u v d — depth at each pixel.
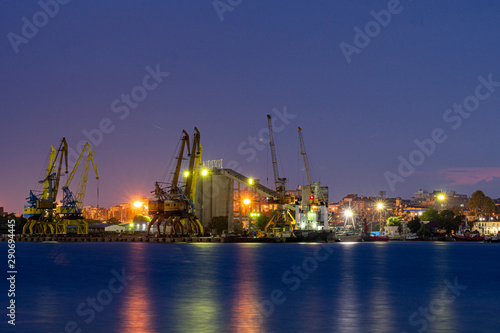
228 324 51.84
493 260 151.00
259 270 110.25
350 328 50.34
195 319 54.38
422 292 74.88
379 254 178.75
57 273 103.69
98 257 155.62
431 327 50.94
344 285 83.00
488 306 62.66
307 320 53.81
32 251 196.62
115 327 50.81
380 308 61.03
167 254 171.50
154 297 69.75
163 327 50.66
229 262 133.88
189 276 97.25
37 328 50.81
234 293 73.56
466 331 49.41
